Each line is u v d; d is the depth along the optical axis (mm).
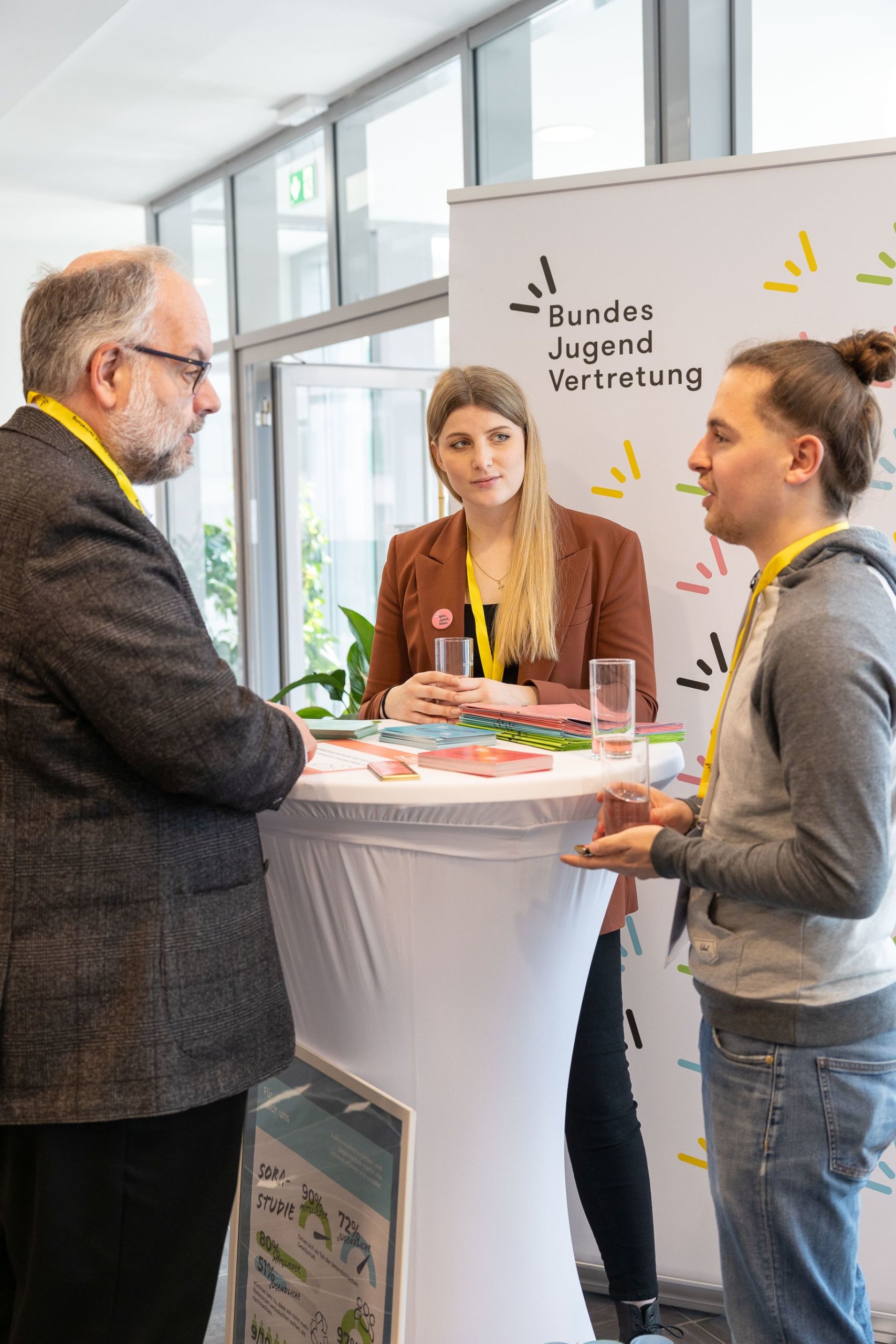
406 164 4152
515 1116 1448
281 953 1482
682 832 1347
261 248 4965
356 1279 1414
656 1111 2113
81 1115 1142
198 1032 1188
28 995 1146
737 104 3105
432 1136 1422
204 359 1298
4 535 1137
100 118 4504
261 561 5066
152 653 1115
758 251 2016
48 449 1189
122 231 6113
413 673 2088
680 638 2111
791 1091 1151
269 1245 1561
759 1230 1183
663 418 2094
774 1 3002
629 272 2094
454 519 2072
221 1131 1264
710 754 1350
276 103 4395
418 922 1343
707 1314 2070
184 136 4734
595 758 1382
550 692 1757
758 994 1164
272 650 5094
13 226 5977
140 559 1149
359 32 3773
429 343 4152
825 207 1971
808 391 1168
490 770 1301
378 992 1396
